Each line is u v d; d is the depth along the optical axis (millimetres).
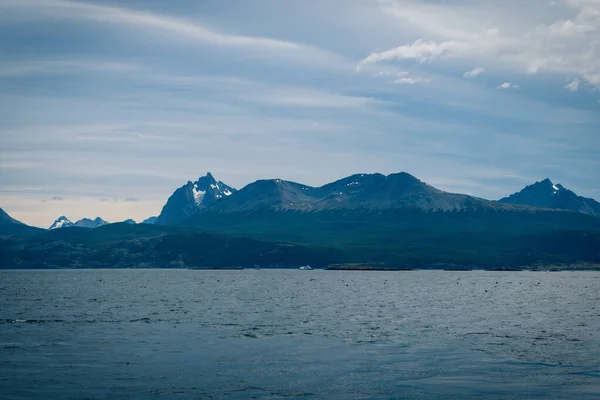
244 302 135875
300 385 50469
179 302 135500
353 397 47156
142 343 70562
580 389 49469
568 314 106938
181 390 48656
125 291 185500
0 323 90562
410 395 47781
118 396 46938
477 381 52031
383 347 68188
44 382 51031
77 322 92062
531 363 59156
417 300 145000
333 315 104375
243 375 53875
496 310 115500
